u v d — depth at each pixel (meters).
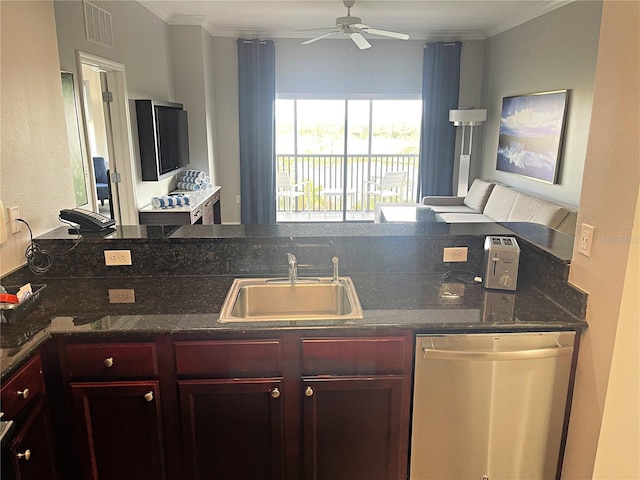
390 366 1.72
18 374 1.44
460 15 5.20
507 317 1.74
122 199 4.33
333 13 5.11
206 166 5.89
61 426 1.71
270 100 6.30
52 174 2.23
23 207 2.02
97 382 1.69
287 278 2.18
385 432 1.80
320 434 1.79
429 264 2.26
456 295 1.96
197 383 1.71
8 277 1.90
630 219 1.46
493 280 2.01
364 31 4.84
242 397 1.74
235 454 1.80
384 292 2.00
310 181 7.22
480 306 1.84
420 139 6.55
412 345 1.71
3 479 1.31
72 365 1.67
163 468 1.80
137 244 2.15
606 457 1.66
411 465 1.84
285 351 1.70
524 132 5.22
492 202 5.33
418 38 6.30
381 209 5.81
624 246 1.48
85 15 3.32
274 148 6.46
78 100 3.20
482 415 1.78
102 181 5.37
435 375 1.73
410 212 5.54
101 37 3.60
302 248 2.21
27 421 1.49
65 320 1.71
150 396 1.70
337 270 2.16
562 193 4.56
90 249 2.14
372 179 7.22
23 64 1.98
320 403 1.75
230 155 6.53
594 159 1.62
